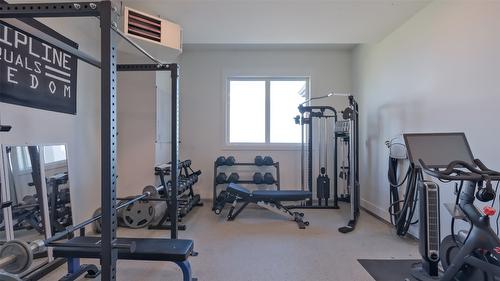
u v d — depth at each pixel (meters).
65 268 2.62
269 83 5.71
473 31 2.58
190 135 5.65
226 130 5.68
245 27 3.76
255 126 5.73
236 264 2.75
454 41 2.81
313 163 5.62
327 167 5.63
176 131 2.89
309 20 3.57
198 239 3.44
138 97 4.25
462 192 2.14
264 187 5.57
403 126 3.72
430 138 2.39
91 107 3.55
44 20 2.71
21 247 1.38
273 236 3.55
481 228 1.91
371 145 4.71
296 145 5.61
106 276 1.26
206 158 5.64
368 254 2.99
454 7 2.81
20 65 2.47
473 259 1.89
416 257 2.90
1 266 1.32
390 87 4.05
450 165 2.02
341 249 3.13
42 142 2.74
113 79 1.33
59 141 2.98
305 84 5.74
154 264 2.73
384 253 3.01
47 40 1.76
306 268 2.67
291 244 3.28
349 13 3.38
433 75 3.12
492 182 2.37
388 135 4.13
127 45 3.45
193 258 2.88
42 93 2.73
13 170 2.33
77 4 1.31
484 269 1.82
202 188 5.64
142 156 4.22
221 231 3.75
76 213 3.23
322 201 5.51
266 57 5.64
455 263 2.00
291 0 3.09
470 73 2.62
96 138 3.65
